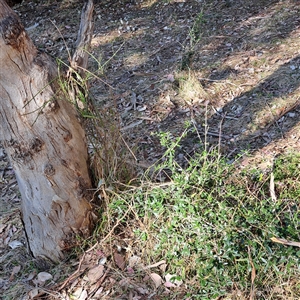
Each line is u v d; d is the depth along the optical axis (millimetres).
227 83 4582
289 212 2674
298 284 2359
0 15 2170
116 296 2600
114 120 3105
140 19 6703
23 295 2744
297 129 3705
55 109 2439
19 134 2436
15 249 3121
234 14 6141
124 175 2992
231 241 2441
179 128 4066
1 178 4000
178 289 2541
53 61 2498
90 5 2629
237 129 3889
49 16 7215
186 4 6754
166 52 5562
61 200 2645
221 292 2387
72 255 2865
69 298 2648
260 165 3344
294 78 4383
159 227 2736
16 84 2314
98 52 5895
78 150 2648
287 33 5312
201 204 2637
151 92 4703
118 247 2812
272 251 2406
